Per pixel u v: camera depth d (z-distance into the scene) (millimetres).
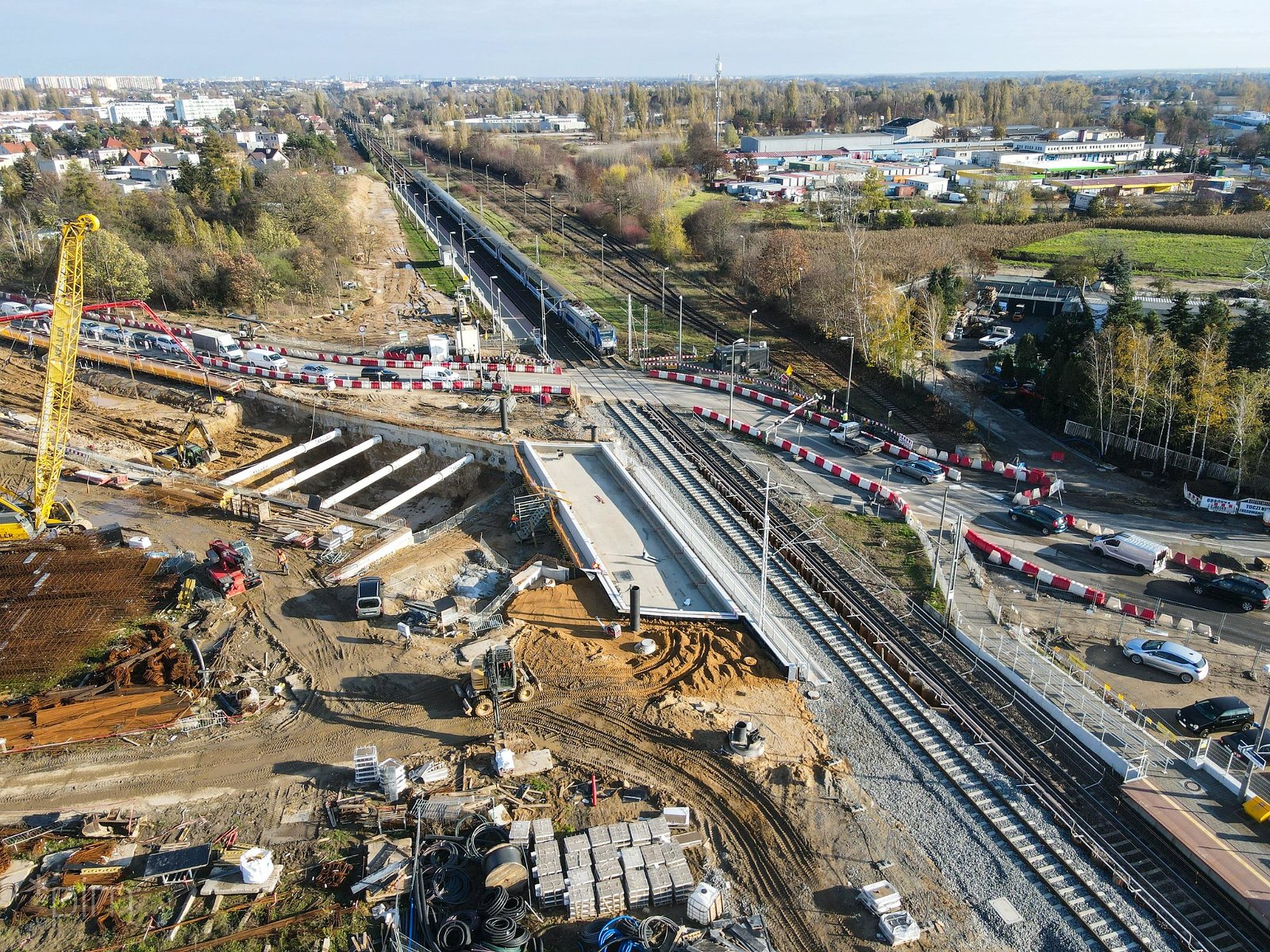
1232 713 34094
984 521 51594
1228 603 42875
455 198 167000
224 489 52375
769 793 29641
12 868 26594
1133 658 38906
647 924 24125
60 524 47500
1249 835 29312
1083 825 29547
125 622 39062
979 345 83375
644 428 64188
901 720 34375
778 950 24266
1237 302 88125
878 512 52562
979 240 121750
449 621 38312
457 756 31031
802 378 75188
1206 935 26156
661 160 185125
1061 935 25094
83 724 32625
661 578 43625
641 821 27781
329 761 30922
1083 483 56156
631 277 111562
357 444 61719
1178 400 55750
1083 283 93562
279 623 39125
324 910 24953
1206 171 176750
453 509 56250
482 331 88500
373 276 109875
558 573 43500
